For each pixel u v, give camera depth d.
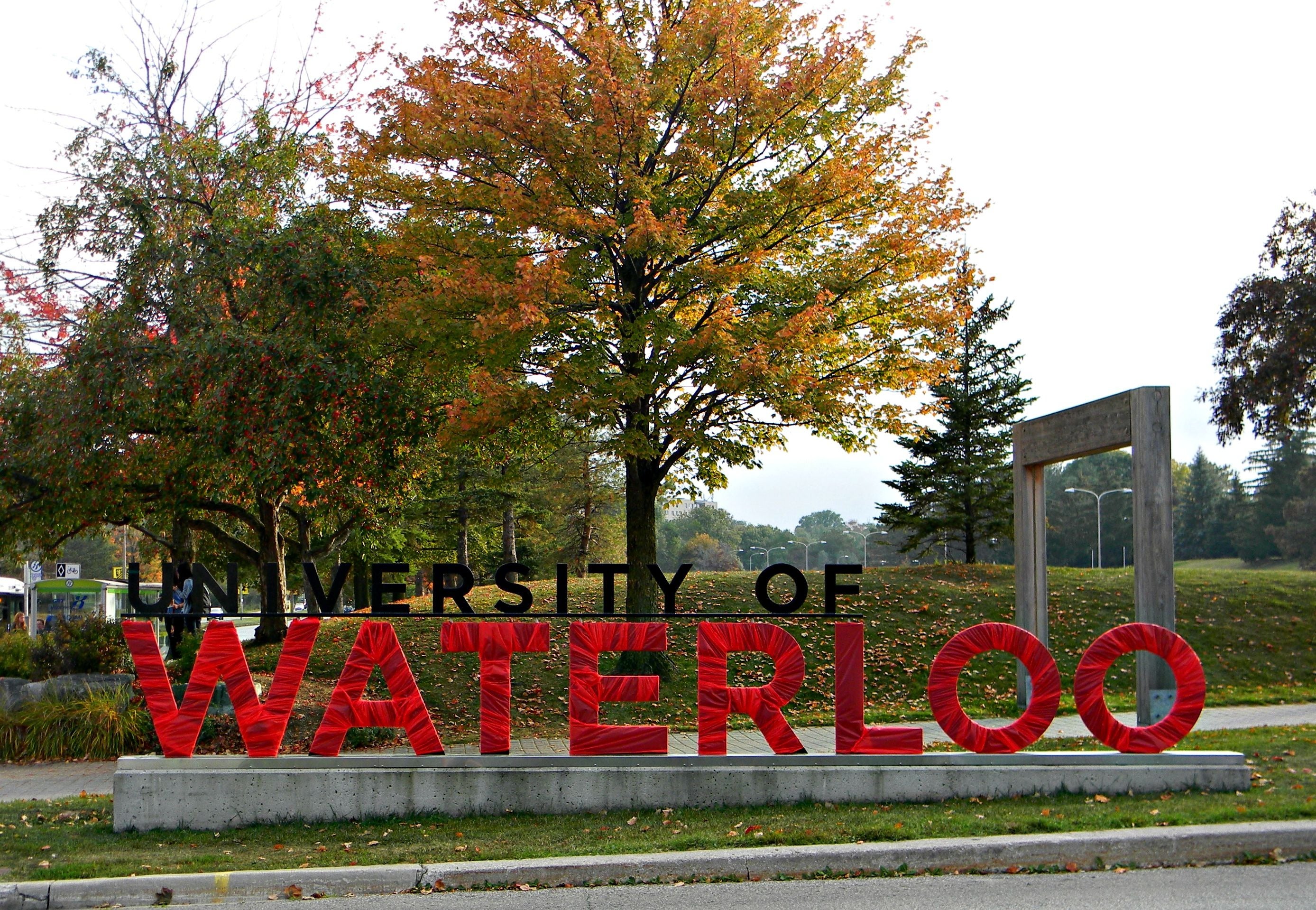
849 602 21.11
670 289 15.22
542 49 13.99
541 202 13.80
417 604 23.14
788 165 15.34
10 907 6.56
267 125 18.41
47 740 13.16
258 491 17.56
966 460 30.02
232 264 16.14
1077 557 86.56
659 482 16.52
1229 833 6.97
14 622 31.25
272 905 6.45
